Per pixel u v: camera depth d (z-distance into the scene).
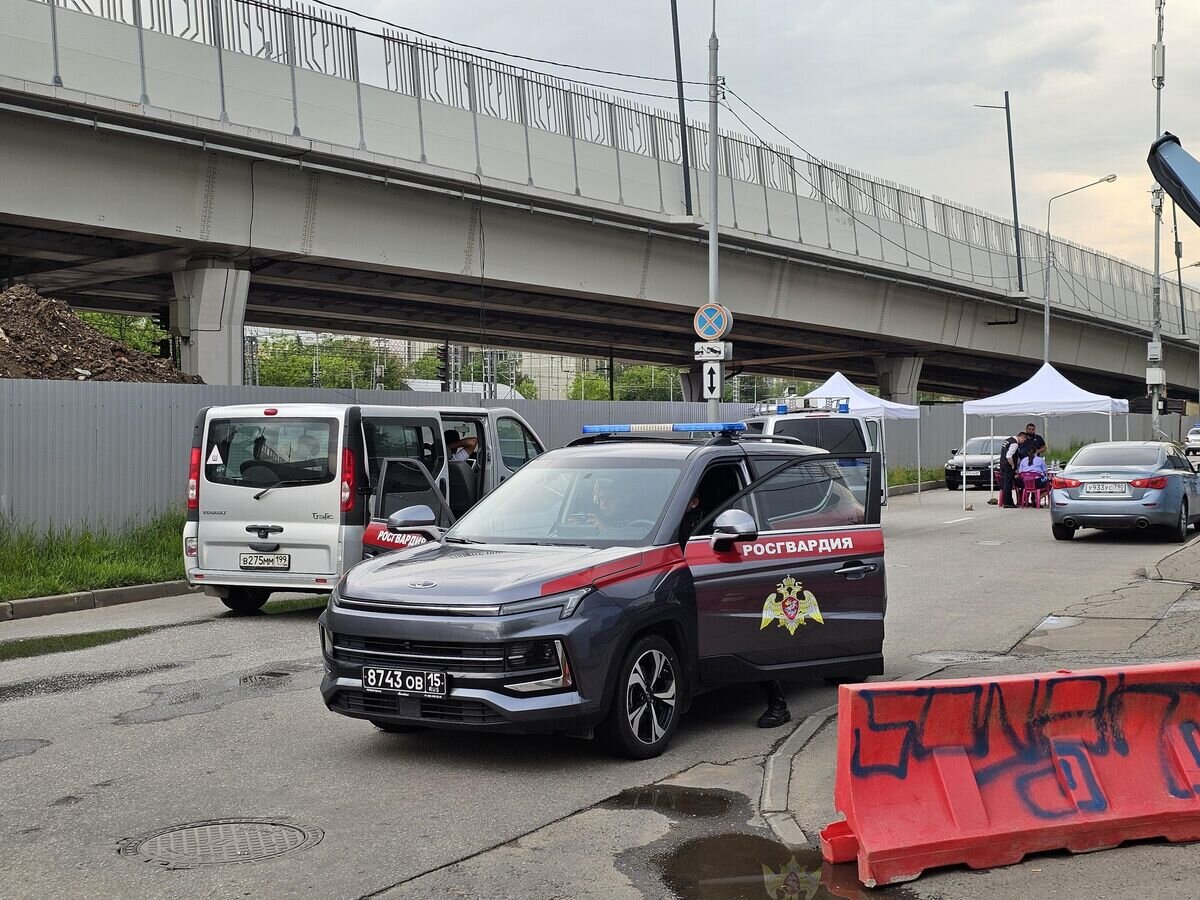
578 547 7.19
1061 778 5.20
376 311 42.75
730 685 8.30
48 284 34.06
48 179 23.25
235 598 12.42
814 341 53.50
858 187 42.72
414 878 4.89
